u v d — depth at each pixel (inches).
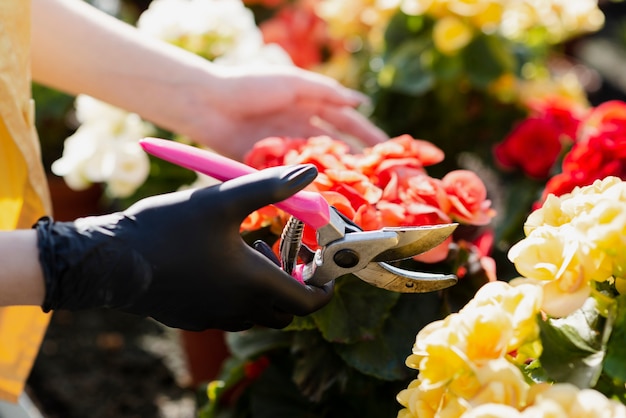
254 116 50.7
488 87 76.5
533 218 32.0
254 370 49.4
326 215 30.6
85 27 46.4
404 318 41.3
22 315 47.6
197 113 49.4
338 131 54.1
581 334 29.4
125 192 69.2
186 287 30.7
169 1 74.9
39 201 43.9
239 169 32.2
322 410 45.5
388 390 43.3
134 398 73.2
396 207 37.1
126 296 30.4
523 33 81.4
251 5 109.8
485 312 27.4
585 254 27.8
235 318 32.2
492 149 75.4
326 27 93.8
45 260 29.4
